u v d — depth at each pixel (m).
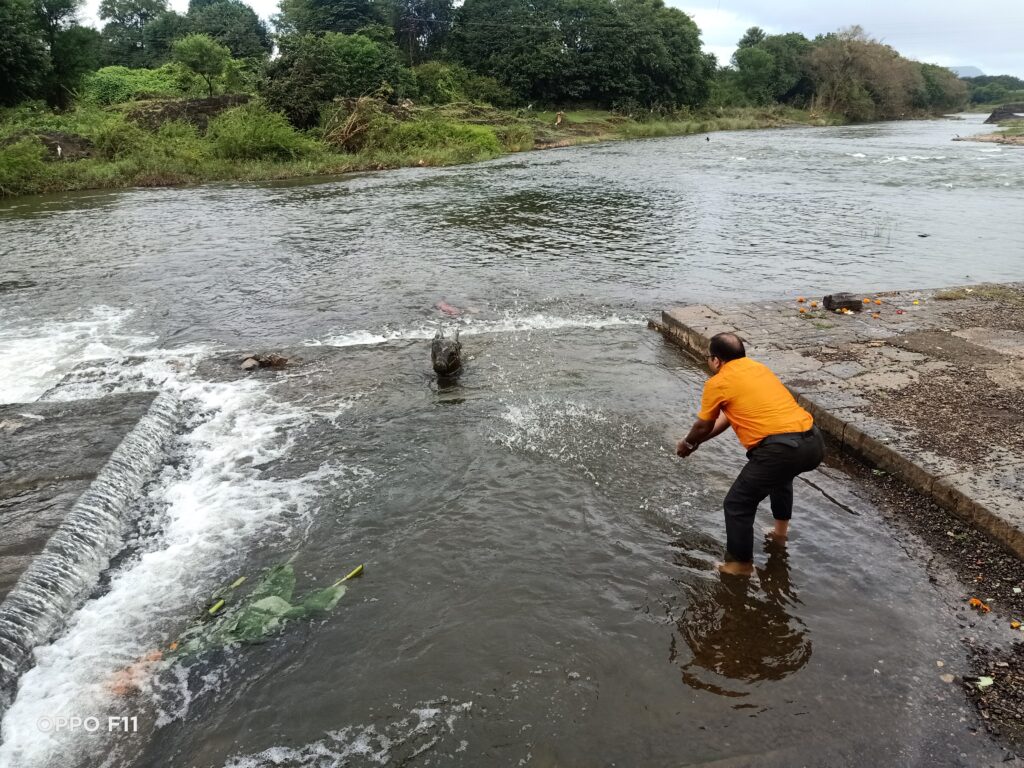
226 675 3.51
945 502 4.67
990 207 17.95
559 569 4.23
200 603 4.02
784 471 3.93
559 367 7.58
